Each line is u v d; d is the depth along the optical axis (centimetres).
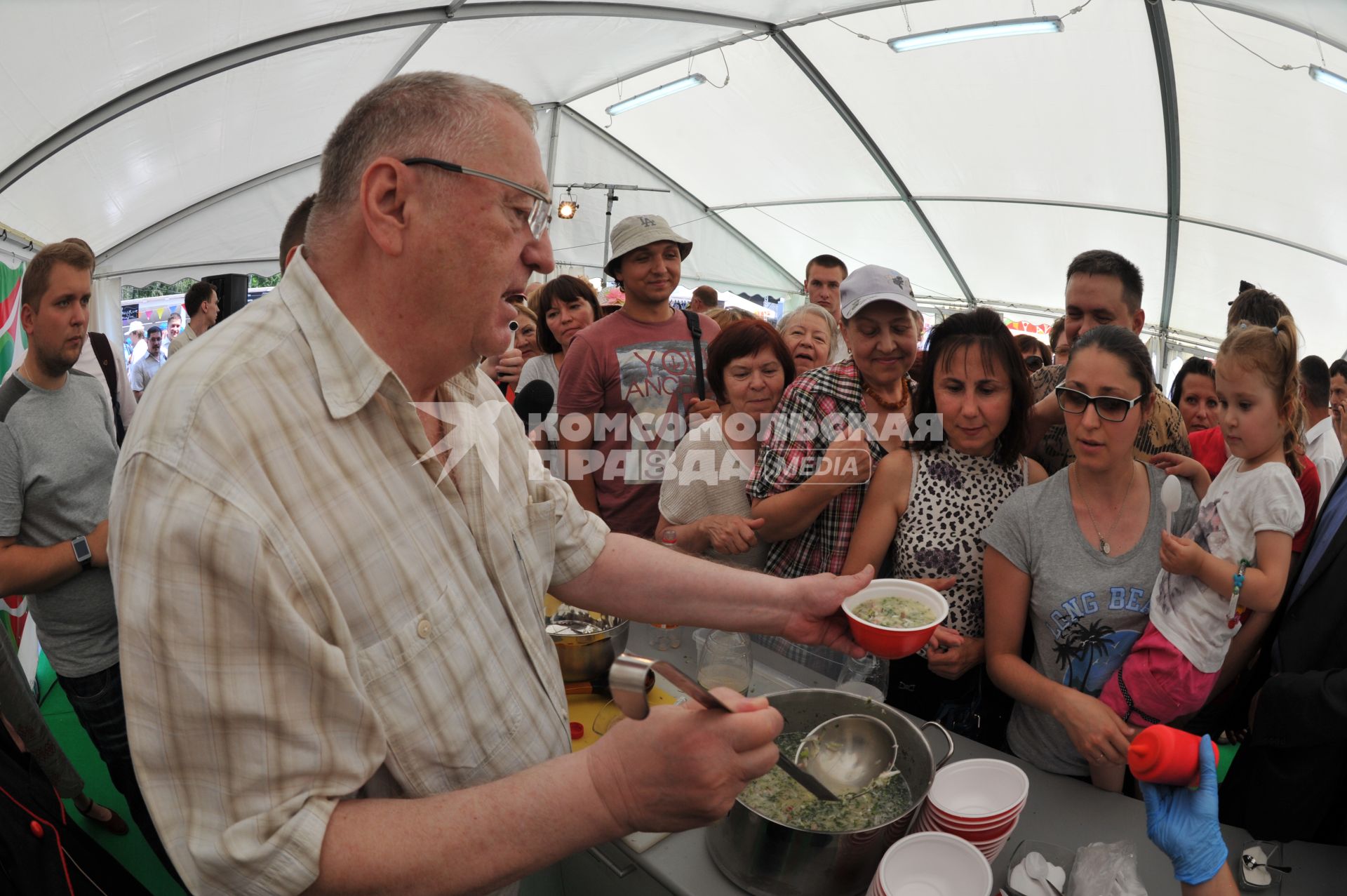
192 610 66
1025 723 159
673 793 71
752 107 834
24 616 328
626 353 266
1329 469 264
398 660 79
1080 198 805
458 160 76
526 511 103
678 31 689
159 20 373
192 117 491
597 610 119
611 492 267
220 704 67
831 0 627
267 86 512
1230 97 585
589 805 73
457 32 577
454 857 70
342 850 68
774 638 183
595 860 137
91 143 441
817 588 121
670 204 1073
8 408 215
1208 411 309
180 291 907
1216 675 141
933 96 728
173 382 72
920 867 102
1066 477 158
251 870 66
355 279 80
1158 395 208
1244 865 119
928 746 114
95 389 238
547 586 115
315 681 69
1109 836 126
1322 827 153
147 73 413
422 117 76
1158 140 672
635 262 265
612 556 117
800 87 777
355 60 546
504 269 80
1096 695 149
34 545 218
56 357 218
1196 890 97
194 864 68
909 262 1077
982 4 593
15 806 130
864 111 786
